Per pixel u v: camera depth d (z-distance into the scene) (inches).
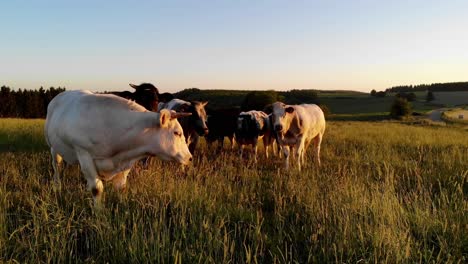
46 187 279.1
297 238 207.3
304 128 435.2
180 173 341.1
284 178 343.9
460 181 325.4
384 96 5442.9
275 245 198.2
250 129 519.8
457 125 1716.3
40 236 188.4
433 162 429.1
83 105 239.8
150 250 176.6
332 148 580.4
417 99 5349.4
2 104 2807.6
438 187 318.0
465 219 214.7
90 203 231.0
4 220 201.0
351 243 188.1
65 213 221.0
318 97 5221.5
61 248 180.4
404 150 562.9
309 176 348.8
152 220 215.3
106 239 187.8
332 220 221.8
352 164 426.0
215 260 171.9
